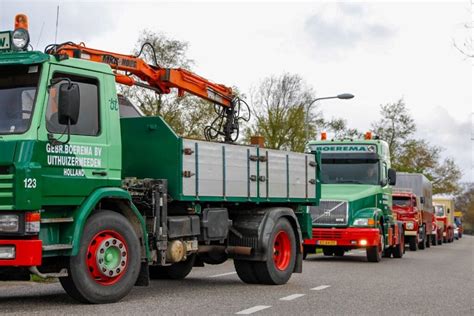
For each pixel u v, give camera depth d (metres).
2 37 9.45
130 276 9.91
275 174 13.15
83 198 9.48
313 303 10.09
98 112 9.87
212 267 17.34
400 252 24.58
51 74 9.28
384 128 55.31
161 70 13.59
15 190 8.68
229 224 12.53
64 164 9.26
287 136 44.62
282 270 12.95
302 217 14.45
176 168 11.00
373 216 20.81
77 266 9.27
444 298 11.09
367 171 21.98
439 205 48.41
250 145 12.60
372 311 9.38
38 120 8.98
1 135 8.93
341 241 20.75
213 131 15.23
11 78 9.26
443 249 36.12
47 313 8.59
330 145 22.42
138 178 11.28
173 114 34.56
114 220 9.77
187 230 11.31
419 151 57.47
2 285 12.55
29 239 8.80
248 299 10.45
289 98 45.81
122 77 12.81
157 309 9.13
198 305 9.63
